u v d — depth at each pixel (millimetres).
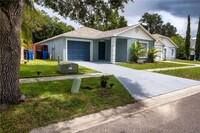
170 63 18484
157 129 3629
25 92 5465
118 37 16391
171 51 30641
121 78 9023
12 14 4082
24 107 4285
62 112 4297
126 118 4234
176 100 5801
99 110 4645
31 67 11516
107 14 7695
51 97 5148
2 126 3461
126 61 17375
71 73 9758
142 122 3996
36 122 3738
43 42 23094
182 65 16953
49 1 7598
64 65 9555
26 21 11547
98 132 3492
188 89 7410
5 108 4105
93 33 19844
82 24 8258
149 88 7273
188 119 4152
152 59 18391
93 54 18828
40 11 11648
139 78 9273
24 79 7730
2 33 4098
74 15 7957
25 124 3613
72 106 4684
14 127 3471
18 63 4484
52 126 3672
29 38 13000
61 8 7754
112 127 3727
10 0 3967
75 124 3832
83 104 4879
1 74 4199
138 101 5582
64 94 5512
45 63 14289
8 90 4281
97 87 6590
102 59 19938
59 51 18344
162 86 7738
